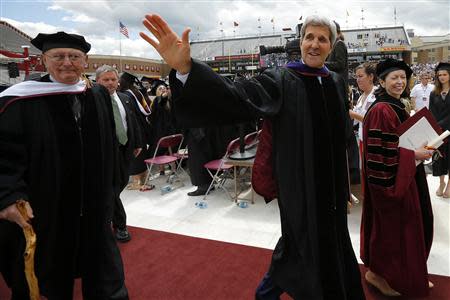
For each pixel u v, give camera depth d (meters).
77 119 2.23
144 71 47.19
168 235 3.90
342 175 1.97
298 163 1.85
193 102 1.60
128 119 3.72
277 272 1.98
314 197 1.86
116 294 2.35
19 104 2.03
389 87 2.46
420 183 2.61
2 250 2.07
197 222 4.27
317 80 1.90
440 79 4.95
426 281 2.48
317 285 1.86
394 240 2.46
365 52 49.00
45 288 2.12
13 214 1.82
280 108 1.82
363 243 2.73
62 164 2.10
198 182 5.35
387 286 2.66
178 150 6.53
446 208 4.46
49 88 2.13
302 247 1.87
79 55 2.17
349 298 2.01
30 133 2.04
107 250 2.35
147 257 3.39
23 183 1.92
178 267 3.19
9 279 2.13
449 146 4.73
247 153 5.04
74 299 2.78
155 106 6.41
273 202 4.89
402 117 2.46
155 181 6.26
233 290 2.81
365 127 2.50
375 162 2.39
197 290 2.82
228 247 3.56
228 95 1.62
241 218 4.35
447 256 3.26
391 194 2.35
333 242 1.90
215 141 5.54
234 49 55.75
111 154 2.41
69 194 2.13
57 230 2.12
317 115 1.85
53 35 2.10
